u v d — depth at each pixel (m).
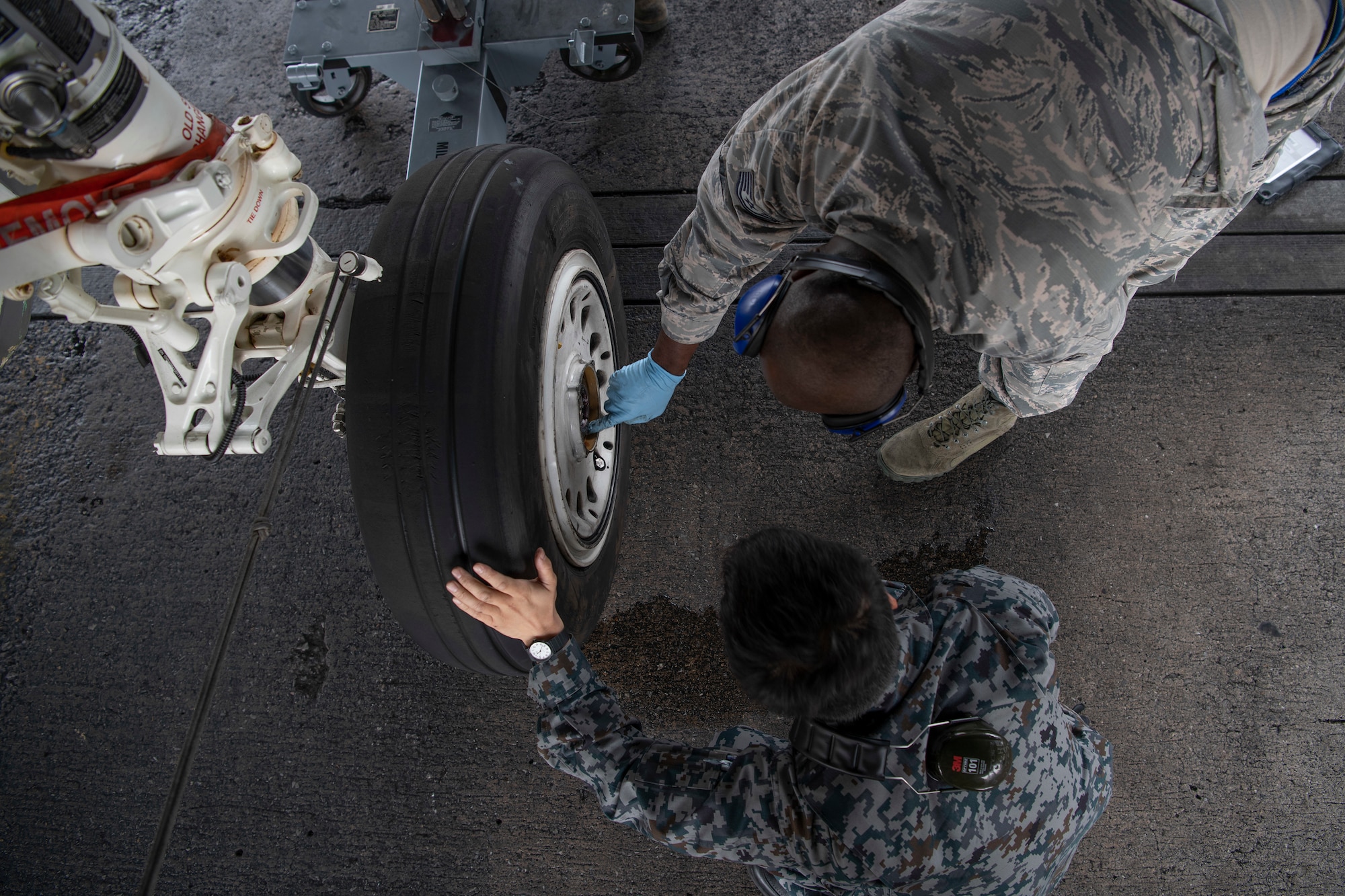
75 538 2.37
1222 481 2.22
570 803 2.09
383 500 1.34
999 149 1.01
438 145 2.30
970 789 1.02
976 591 1.21
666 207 2.55
